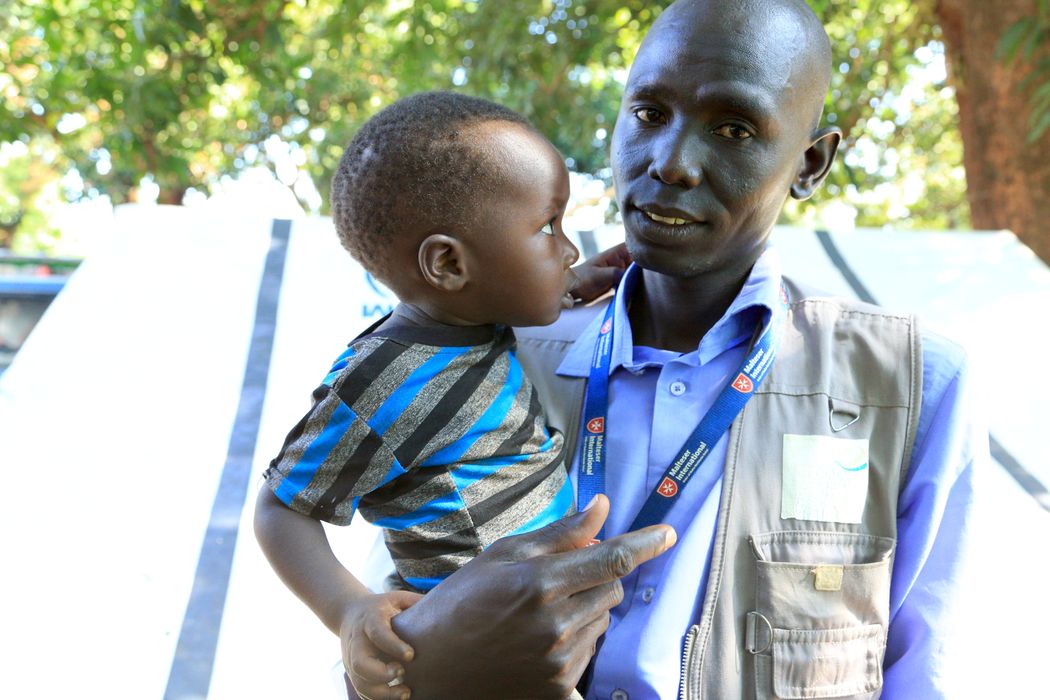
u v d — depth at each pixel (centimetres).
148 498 224
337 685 146
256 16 590
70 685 186
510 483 125
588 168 779
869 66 542
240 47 607
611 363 140
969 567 129
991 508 135
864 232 319
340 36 625
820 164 137
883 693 130
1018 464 244
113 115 637
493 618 103
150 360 256
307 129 809
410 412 120
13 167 1377
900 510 132
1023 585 208
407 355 122
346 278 285
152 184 785
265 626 202
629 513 131
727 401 130
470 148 121
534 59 574
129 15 569
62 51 636
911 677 127
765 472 127
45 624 196
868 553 126
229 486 230
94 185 827
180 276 280
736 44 120
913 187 816
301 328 270
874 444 128
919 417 130
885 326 135
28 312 336
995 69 427
